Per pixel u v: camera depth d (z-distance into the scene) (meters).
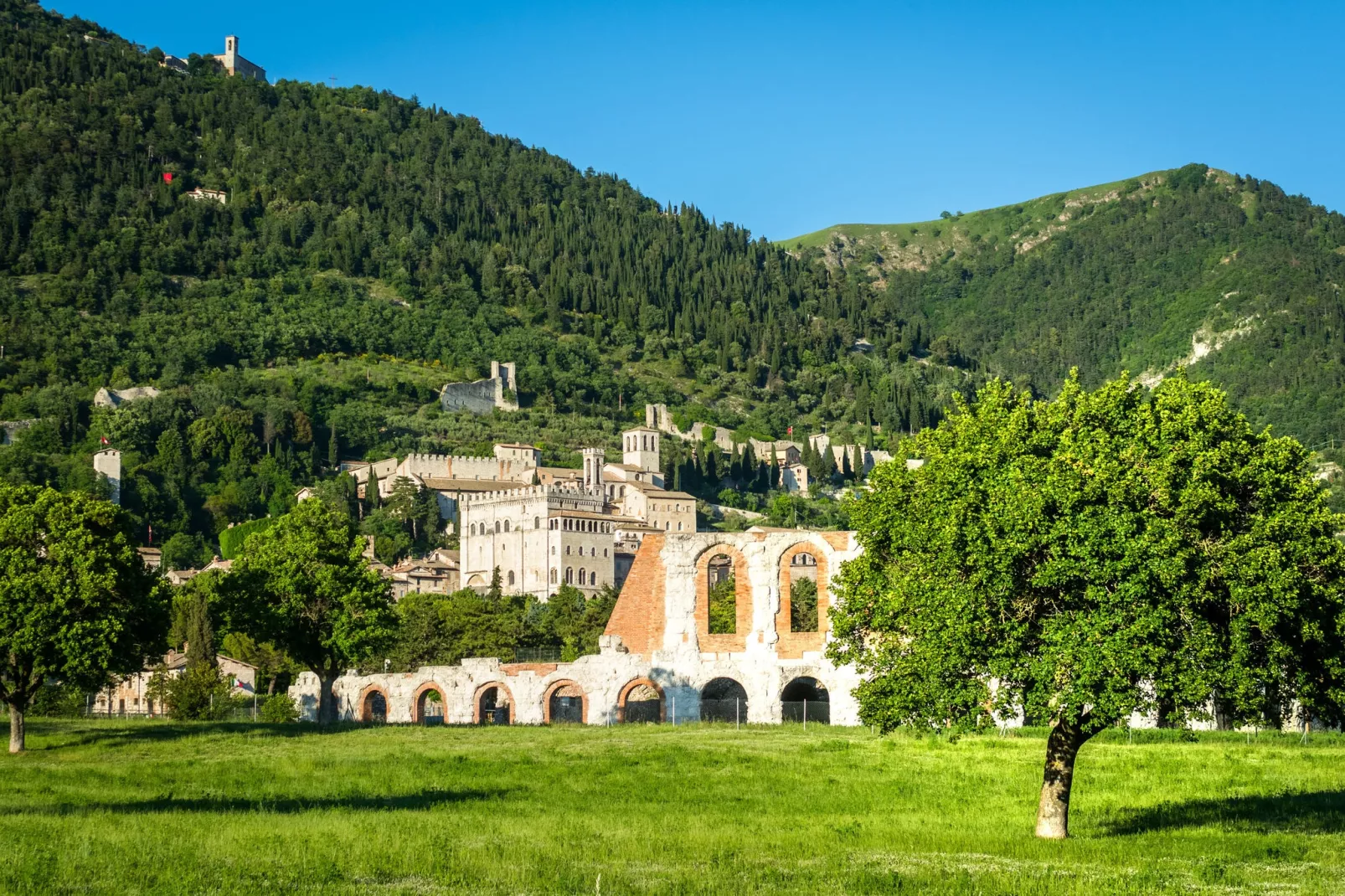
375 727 99.19
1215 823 59.94
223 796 68.69
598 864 48.78
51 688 120.19
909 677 56.22
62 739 92.50
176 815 59.41
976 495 55.38
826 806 66.56
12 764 82.19
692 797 68.94
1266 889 44.38
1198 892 44.03
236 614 113.31
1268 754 80.62
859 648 62.47
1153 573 51.31
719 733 91.88
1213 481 54.66
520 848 51.75
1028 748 83.81
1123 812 63.62
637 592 107.75
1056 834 55.16
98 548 91.25
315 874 45.81
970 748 84.06
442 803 66.00
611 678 105.75
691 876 46.53
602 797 68.88
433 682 111.31
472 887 44.38
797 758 80.12
